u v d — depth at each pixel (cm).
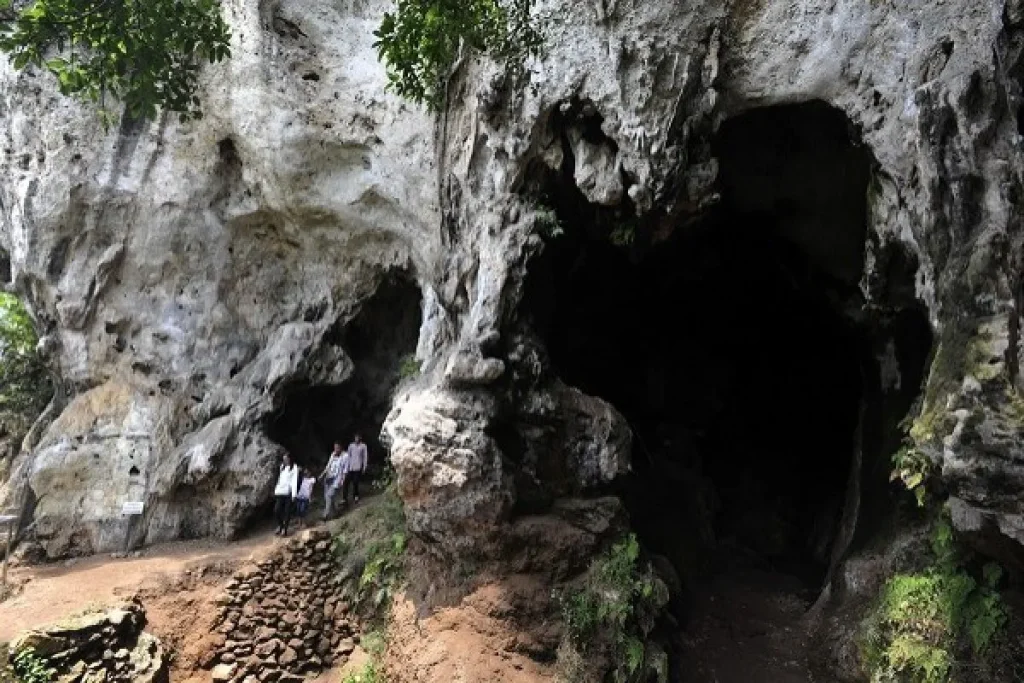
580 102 813
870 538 833
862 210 881
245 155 1171
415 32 731
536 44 811
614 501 830
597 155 827
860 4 710
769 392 1313
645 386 1270
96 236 1196
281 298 1284
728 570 1044
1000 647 594
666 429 1245
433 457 815
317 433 1323
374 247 1216
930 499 739
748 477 1274
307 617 934
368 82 1098
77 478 1127
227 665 871
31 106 1170
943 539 672
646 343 1269
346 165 1148
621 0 773
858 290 941
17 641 756
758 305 1203
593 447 857
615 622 739
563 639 747
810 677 746
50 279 1180
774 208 949
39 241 1170
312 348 1222
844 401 1222
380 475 1280
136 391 1196
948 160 616
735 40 776
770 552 1162
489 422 823
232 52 1107
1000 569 625
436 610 806
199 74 1138
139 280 1216
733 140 887
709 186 802
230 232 1242
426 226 1097
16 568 1055
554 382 883
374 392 1364
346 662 895
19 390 1541
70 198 1164
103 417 1169
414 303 1363
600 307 1102
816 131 850
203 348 1232
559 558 791
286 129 1113
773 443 1300
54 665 762
